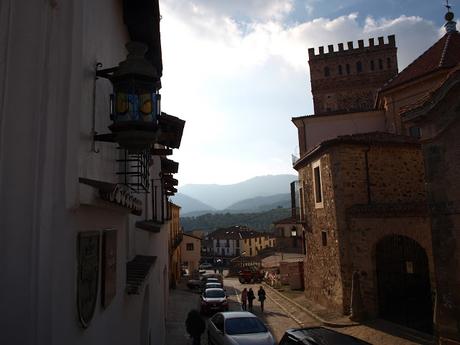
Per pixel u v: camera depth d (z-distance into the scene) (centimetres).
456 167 1016
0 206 284
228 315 1291
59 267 294
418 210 1359
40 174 293
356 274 1484
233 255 8756
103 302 411
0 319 276
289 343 939
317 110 4206
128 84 415
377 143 1644
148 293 830
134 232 881
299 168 2267
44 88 301
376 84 4078
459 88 1002
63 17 323
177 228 4003
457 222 1009
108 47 524
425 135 1091
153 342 952
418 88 2117
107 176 498
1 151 287
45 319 281
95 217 388
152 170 1239
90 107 404
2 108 290
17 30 301
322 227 1833
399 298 1455
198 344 1232
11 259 281
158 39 734
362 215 1521
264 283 3653
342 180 1622
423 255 1436
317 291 1942
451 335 1005
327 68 4225
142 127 411
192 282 3397
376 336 1266
